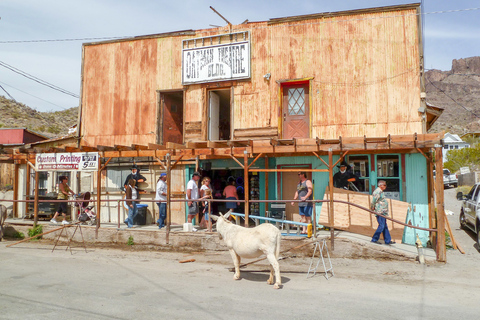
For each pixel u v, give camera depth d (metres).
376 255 9.42
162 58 14.16
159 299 6.20
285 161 12.52
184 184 13.66
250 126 12.93
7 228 13.16
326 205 11.40
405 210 10.46
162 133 14.12
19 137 21.16
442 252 8.98
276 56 12.74
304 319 5.26
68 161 12.45
